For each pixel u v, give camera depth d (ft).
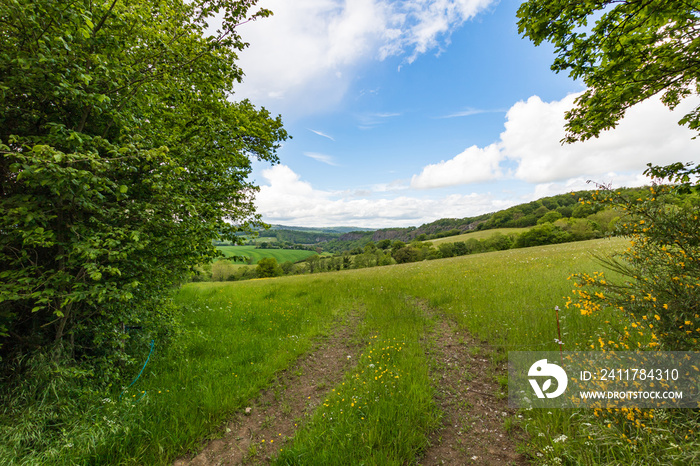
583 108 13.99
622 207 10.64
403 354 18.38
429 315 27.37
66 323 15.10
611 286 10.64
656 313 9.29
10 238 11.34
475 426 11.71
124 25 13.80
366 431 11.21
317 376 17.60
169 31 18.48
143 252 15.10
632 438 8.84
